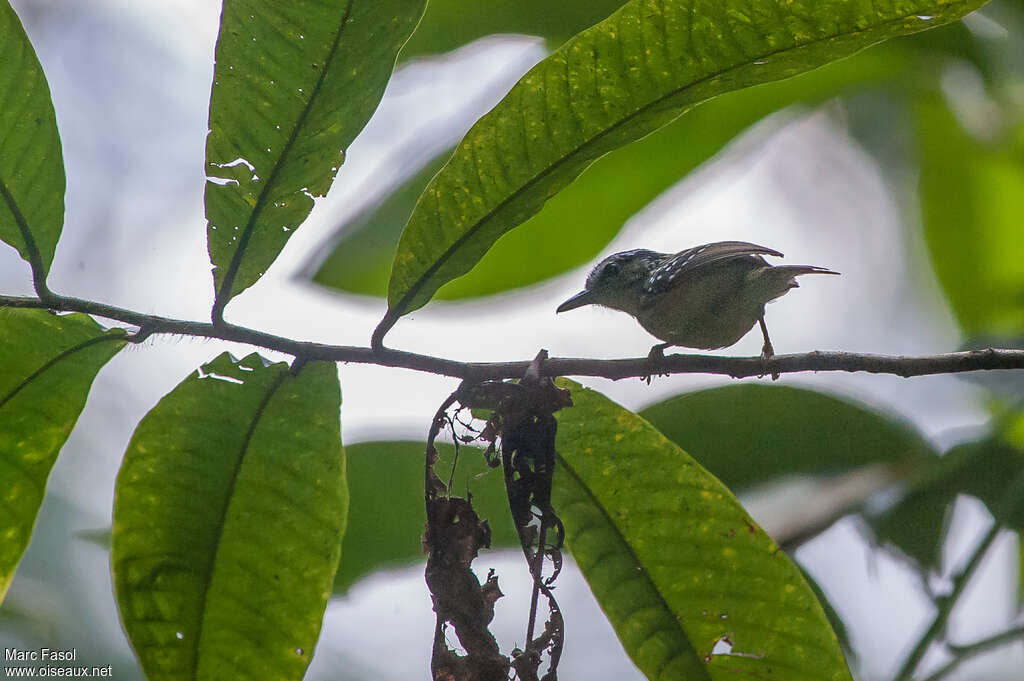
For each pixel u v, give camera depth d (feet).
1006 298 40.01
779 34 17.76
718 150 31.14
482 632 19.31
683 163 31.12
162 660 20.74
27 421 20.17
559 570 19.21
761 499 30.22
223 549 20.63
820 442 30.37
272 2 17.93
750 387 30.35
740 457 30.35
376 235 28.91
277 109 18.58
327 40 18.13
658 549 21.01
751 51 18.01
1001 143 38.47
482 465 25.76
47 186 18.80
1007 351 19.84
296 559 20.63
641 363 20.33
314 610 20.72
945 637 25.70
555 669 18.94
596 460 20.92
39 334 19.42
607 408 20.68
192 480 20.35
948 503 29.22
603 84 18.30
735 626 20.85
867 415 30.30
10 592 36.01
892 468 29.99
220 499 20.45
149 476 20.27
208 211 19.10
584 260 31.53
